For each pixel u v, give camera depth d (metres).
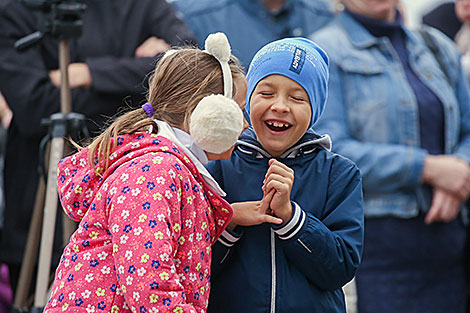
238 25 10.51
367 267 9.13
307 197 5.64
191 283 5.02
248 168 5.74
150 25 8.80
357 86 9.24
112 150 5.18
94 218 5.01
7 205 8.40
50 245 7.39
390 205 9.09
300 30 10.68
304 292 5.52
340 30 9.55
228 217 5.30
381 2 9.45
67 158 5.38
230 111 5.03
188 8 10.66
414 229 9.10
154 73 5.64
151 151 5.05
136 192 4.83
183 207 5.00
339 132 9.08
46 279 7.36
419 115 9.18
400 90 9.21
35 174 8.30
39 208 7.74
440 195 9.05
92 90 8.28
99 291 4.90
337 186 5.68
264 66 5.54
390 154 9.01
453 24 12.90
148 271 4.65
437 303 9.15
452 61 9.68
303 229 5.36
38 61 8.41
